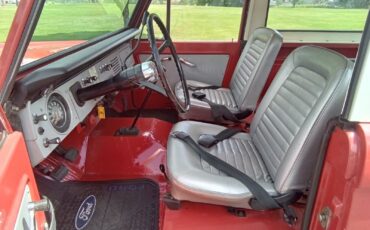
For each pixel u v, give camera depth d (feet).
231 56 8.63
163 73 4.62
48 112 4.11
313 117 3.64
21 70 3.71
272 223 4.13
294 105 4.24
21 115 3.65
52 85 4.07
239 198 3.89
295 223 4.02
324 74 3.86
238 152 5.08
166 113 8.72
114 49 6.20
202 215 4.21
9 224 1.96
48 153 4.02
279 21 8.29
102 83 4.79
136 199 5.42
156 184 5.74
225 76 8.81
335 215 2.87
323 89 3.69
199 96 7.31
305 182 3.86
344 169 2.72
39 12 2.75
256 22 8.27
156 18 5.59
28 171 2.53
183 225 4.06
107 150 6.11
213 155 4.76
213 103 7.02
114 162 6.05
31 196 2.53
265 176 4.42
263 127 5.08
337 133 2.83
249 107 7.12
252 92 7.04
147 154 6.16
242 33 8.45
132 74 4.61
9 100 3.39
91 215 5.05
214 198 3.92
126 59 6.47
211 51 8.55
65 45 5.10
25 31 2.73
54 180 5.40
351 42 8.50
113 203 5.31
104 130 6.55
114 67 6.14
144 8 7.84
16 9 2.66
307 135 3.67
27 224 2.30
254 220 4.17
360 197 2.72
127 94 8.50
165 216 4.18
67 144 5.86
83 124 6.12
